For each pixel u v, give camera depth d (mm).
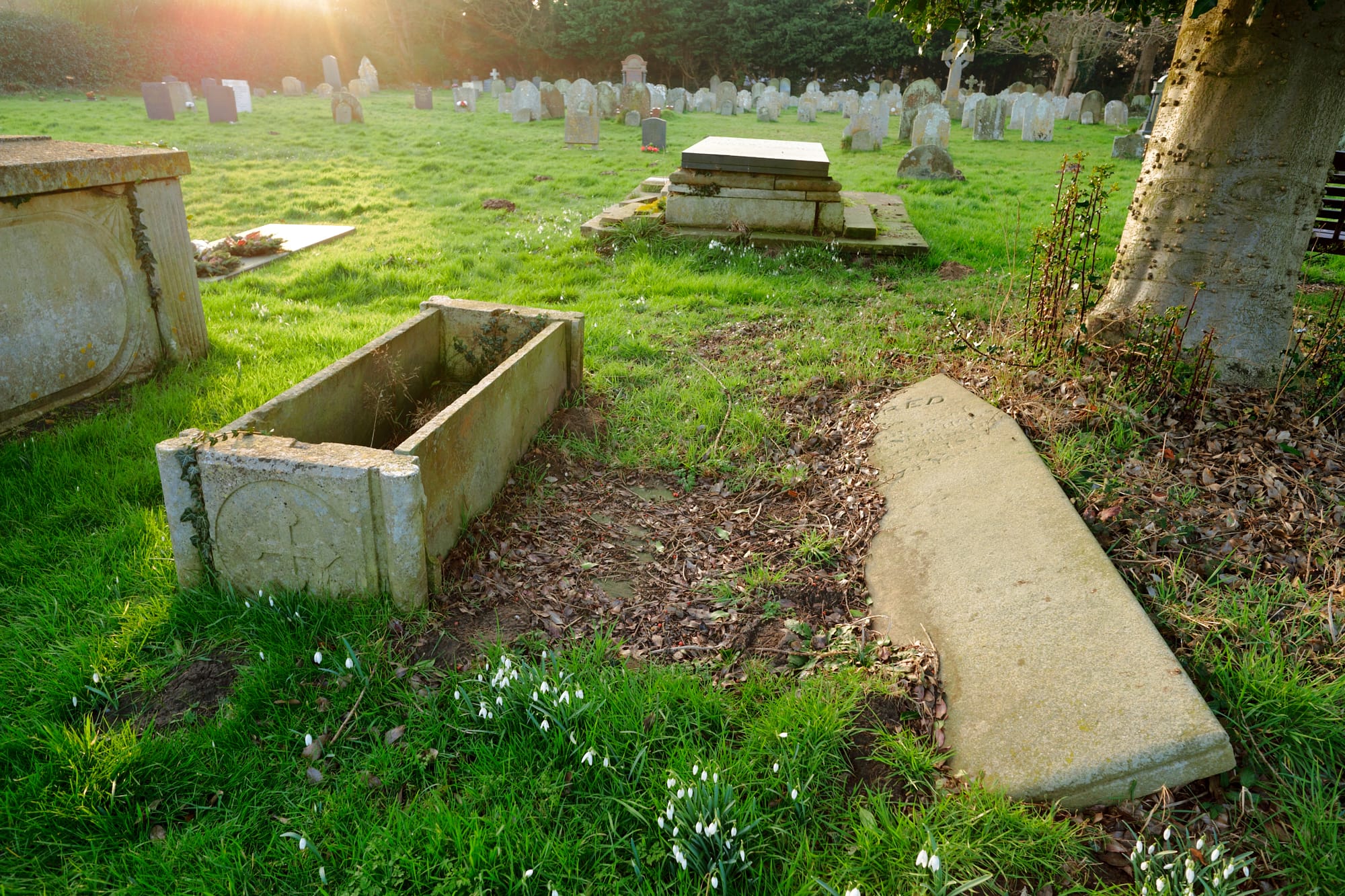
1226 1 4422
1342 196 8070
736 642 3201
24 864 2203
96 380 5082
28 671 2832
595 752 2539
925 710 2809
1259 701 2564
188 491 3053
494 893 2172
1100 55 35000
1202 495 3562
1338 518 3361
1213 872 2152
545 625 3234
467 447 3637
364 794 2447
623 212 9867
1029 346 5031
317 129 21031
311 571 3115
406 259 8531
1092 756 2418
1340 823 2268
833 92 44062
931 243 9133
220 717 2668
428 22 43688
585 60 46000
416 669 2898
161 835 2322
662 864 2248
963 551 3373
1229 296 4566
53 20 28828
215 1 35000
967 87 40719
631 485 4398
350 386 4027
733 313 7117
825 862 2283
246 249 8516
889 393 5113
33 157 4578
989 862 2248
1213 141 4520
